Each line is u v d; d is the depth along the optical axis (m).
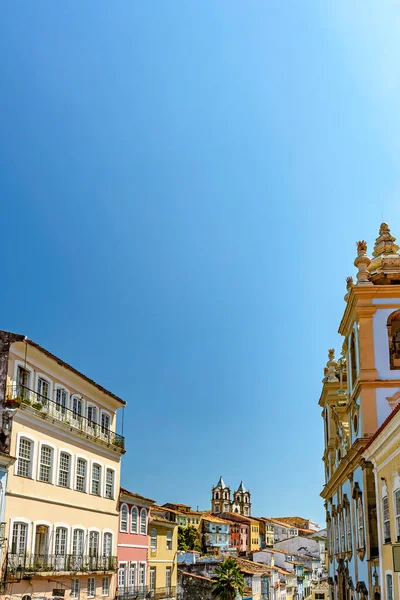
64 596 32.59
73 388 36.28
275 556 100.12
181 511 129.50
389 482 21.23
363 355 29.16
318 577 117.50
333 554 41.53
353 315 31.11
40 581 30.30
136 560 43.97
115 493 40.84
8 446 28.38
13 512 28.45
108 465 40.00
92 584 36.16
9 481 28.36
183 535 106.62
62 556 32.31
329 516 44.28
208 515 129.12
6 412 28.62
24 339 29.70
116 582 39.59
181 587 60.56
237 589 60.34
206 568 66.94
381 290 29.67
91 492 37.31
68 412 35.00
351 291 30.36
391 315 29.61
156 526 48.78
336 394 42.28
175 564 52.62
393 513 20.73
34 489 30.61
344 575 34.53
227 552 100.12
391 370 28.83
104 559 37.50
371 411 28.22
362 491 27.12
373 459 23.67
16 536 28.72
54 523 32.31
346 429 34.94
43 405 32.22
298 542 124.00
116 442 41.34
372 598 24.94
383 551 22.47
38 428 31.31
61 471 33.72
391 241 32.72
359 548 28.23
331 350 45.12
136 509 44.56
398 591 20.28
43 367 32.69
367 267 31.73
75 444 35.41
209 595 59.66
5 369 29.20
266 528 139.25
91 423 37.88
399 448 19.55
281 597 85.06
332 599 42.50
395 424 19.00
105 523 39.00
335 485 38.50
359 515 28.30
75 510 34.88
